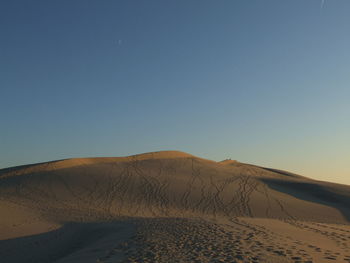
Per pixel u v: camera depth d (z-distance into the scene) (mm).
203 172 53344
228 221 17672
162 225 16047
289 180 53594
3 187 41719
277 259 7582
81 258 9641
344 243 11281
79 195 38500
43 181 43969
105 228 18344
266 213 33875
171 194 39688
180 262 7566
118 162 57531
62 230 20172
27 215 27203
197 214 32250
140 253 8992
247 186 45406
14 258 13070
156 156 64500
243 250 8719
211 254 8375
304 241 10961
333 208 37906
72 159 55531
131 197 38281
